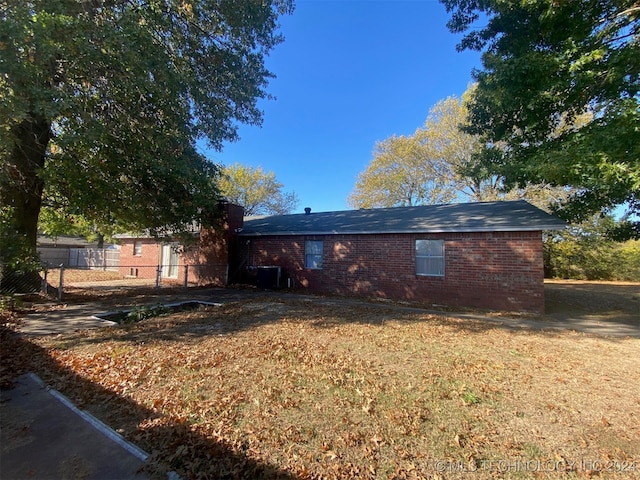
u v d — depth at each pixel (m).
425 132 26.55
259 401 3.48
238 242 15.50
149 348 5.20
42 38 5.72
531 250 9.32
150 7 8.24
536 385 3.99
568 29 8.55
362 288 12.10
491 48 10.45
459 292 10.28
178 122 9.11
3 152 7.31
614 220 18.83
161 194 10.16
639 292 14.24
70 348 5.16
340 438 2.82
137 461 2.49
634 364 4.77
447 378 4.17
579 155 7.34
